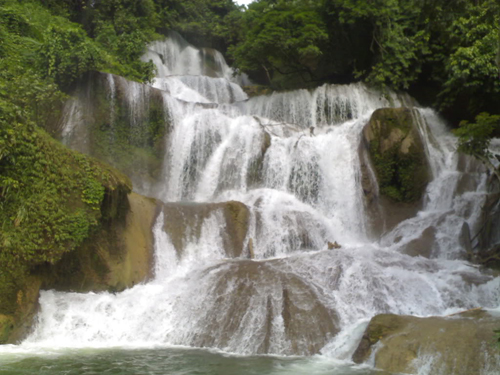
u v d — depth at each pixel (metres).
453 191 16.34
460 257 13.83
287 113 22.05
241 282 10.78
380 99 22.67
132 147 17.55
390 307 10.27
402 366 7.81
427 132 18.47
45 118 15.09
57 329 9.90
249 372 7.70
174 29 33.03
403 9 23.92
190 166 18.12
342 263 11.55
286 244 14.31
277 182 17.52
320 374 7.64
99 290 11.36
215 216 13.91
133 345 9.51
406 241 14.75
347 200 17.30
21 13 19.52
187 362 8.23
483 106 20.77
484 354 7.39
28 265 10.05
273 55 25.25
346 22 23.83
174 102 18.94
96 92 17.36
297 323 9.55
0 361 8.08
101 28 25.89
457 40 20.89
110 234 11.85
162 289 11.25
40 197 10.41
